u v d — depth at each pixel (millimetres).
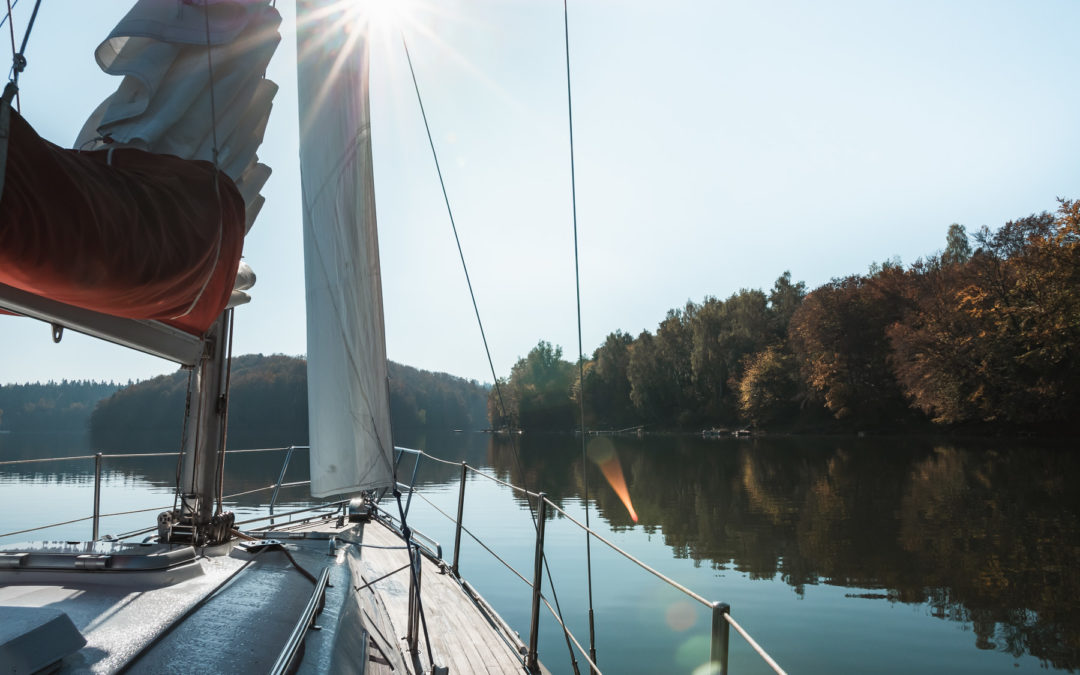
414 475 6918
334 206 2990
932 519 16656
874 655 7664
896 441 49219
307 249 2957
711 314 81312
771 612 9242
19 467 26438
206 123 2402
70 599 2049
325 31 2992
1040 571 11578
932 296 48656
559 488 24094
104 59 2359
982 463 30531
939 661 7496
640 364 88125
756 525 16156
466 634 4660
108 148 2133
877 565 12094
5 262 1483
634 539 14297
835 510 18344
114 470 24875
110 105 2275
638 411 89875
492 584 9898
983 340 41906
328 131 2971
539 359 114375
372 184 3139
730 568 11750
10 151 1322
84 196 1560
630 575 10727
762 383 68000
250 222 2863
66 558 2266
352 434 3031
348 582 2883
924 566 12016
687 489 23750
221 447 3305
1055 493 20469
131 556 2275
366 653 2383
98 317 2232
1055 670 7238
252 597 2287
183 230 2008
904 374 47688
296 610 2275
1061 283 37469
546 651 7301
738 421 75875
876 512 17891
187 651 1749
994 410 42344
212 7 2426
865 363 56844
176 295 2133
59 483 19594
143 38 2344
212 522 3213
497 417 114500
